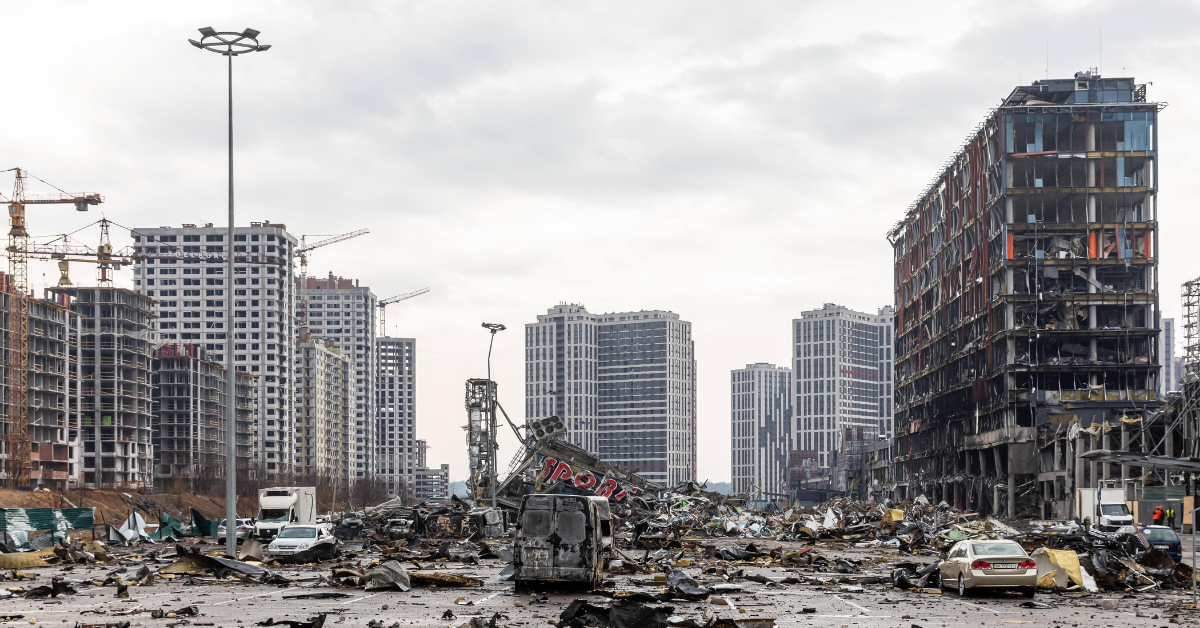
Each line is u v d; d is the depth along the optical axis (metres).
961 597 32.81
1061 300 149.38
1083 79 156.38
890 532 88.19
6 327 196.00
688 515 97.94
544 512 32.84
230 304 49.78
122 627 22.95
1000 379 152.50
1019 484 147.12
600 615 23.00
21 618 25.38
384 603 29.23
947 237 180.25
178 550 42.75
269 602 29.75
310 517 77.75
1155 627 24.19
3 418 193.12
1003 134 152.12
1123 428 119.12
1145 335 148.25
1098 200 151.50
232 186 51.06
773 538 90.56
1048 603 30.58
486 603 29.31
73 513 65.00
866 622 25.23
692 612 26.59
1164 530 52.06
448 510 88.19
